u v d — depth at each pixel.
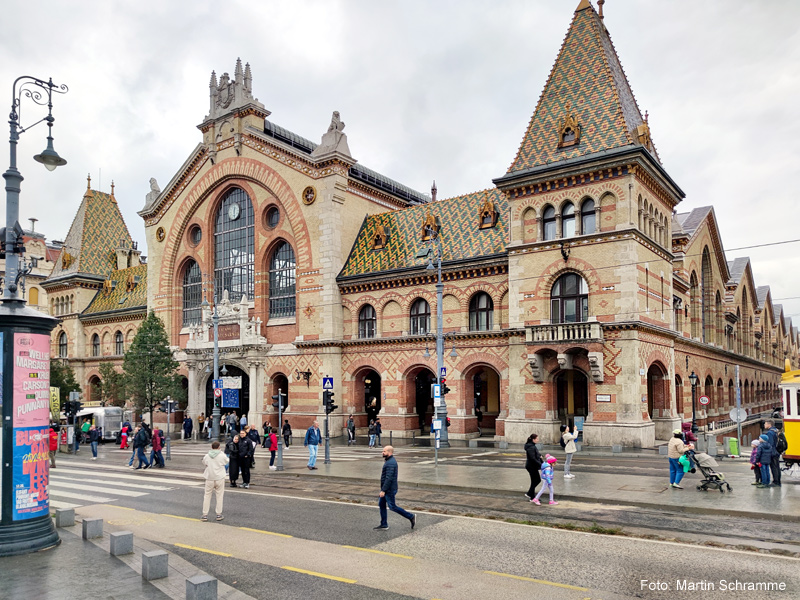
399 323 43.34
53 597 10.25
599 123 34.91
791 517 15.43
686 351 45.62
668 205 39.44
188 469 28.86
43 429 13.44
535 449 18.45
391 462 15.45
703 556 12.48
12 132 14.06
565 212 35.56
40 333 13.50
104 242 73.06
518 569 11.82
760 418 67.62
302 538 14.46
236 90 52.03
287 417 47.53
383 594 10.59
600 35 37.72
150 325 52.28
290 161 48.41
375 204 50.91
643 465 25.78
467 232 41.78
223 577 11.62
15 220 13.76
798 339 117.00
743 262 70.12
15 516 12.91
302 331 46.91
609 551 12.91
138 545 13.52
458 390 40.34
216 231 54.66
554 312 35.53
